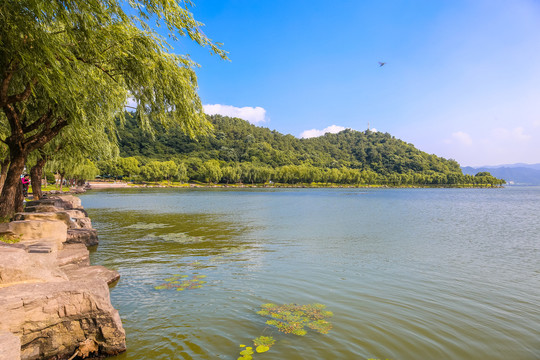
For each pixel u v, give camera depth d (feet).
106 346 19.17
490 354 20.24
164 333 22.04
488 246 60.59
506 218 118.73
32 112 48.44
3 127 55.98
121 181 501.56
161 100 39.04
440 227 89.66
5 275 20.61
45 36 24.40
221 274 37.78
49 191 191.11
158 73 36.94
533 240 68.13
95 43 31.89
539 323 25.31
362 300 29.60
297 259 46.78
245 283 34.24
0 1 21.94
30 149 45.57
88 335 19.29
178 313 25.64
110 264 42.04
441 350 20.56
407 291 32.71
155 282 34.14
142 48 34.73
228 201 195.42
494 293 32.68
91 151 68.54
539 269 42.80
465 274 39.93
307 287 33.24
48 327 18.20
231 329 22.79
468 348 20.94
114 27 31.42
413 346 20.95
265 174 611.88
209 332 22.25
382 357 19.42
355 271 40.37
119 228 77.51
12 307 16.92
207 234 69.97
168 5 29.84
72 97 32.50
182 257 46.85
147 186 463.83
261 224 89.86
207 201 191.52
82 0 25.54
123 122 59.31
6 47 25.44
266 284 33.99
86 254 38.83
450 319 25.72
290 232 75.41
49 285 19.83
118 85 43.62
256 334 22.06
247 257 47.55
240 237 66.69
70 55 30.12
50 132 46.14
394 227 88.38
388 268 42.32
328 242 62.34
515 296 31.83
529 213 142.51
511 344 21.67
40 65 25.21
